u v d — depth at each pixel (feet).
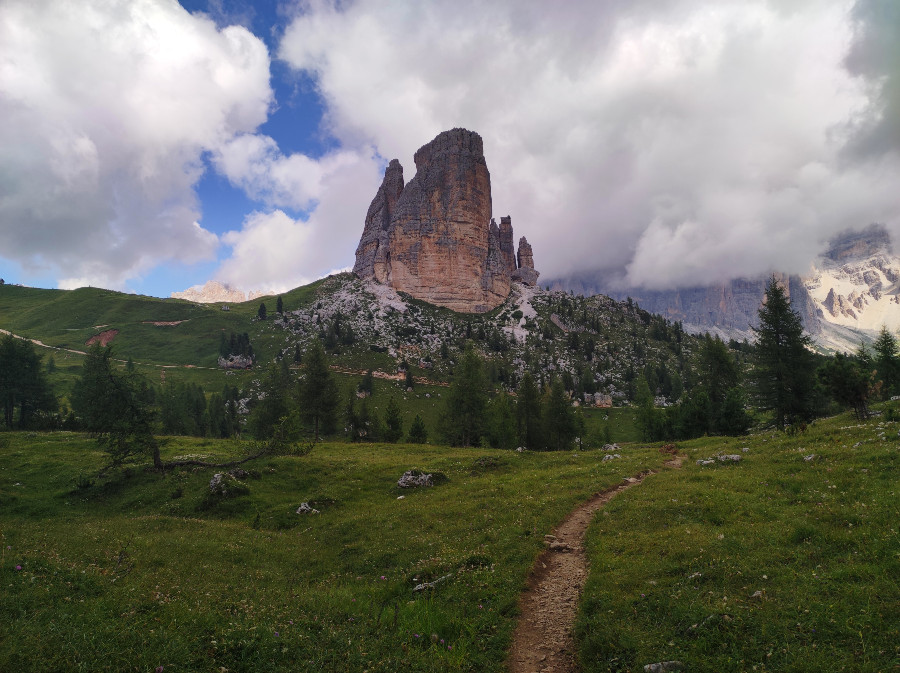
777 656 27.53
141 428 126.93
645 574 42.75
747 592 35.47
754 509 55.16
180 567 57.41
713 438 154.61
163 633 30.22
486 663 33.30
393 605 44.68
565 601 42.91
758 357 170.40
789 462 77.61
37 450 155.22
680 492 69.56
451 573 51.57
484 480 110.83
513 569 50.70
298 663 29.43
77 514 103.71
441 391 589.73
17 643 26.25
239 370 612.29
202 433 329.93
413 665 31.30
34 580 37.60
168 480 121.90
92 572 44.45
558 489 91.56
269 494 112.98
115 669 25.17
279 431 184.14
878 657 25.21
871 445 72.23
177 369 605.73
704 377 254.88
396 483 117.08
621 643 32.22
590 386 576.61
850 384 126.00
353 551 71.46
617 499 73.92
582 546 57.57
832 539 40.70
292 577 59.57
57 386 464.65
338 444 200.85
